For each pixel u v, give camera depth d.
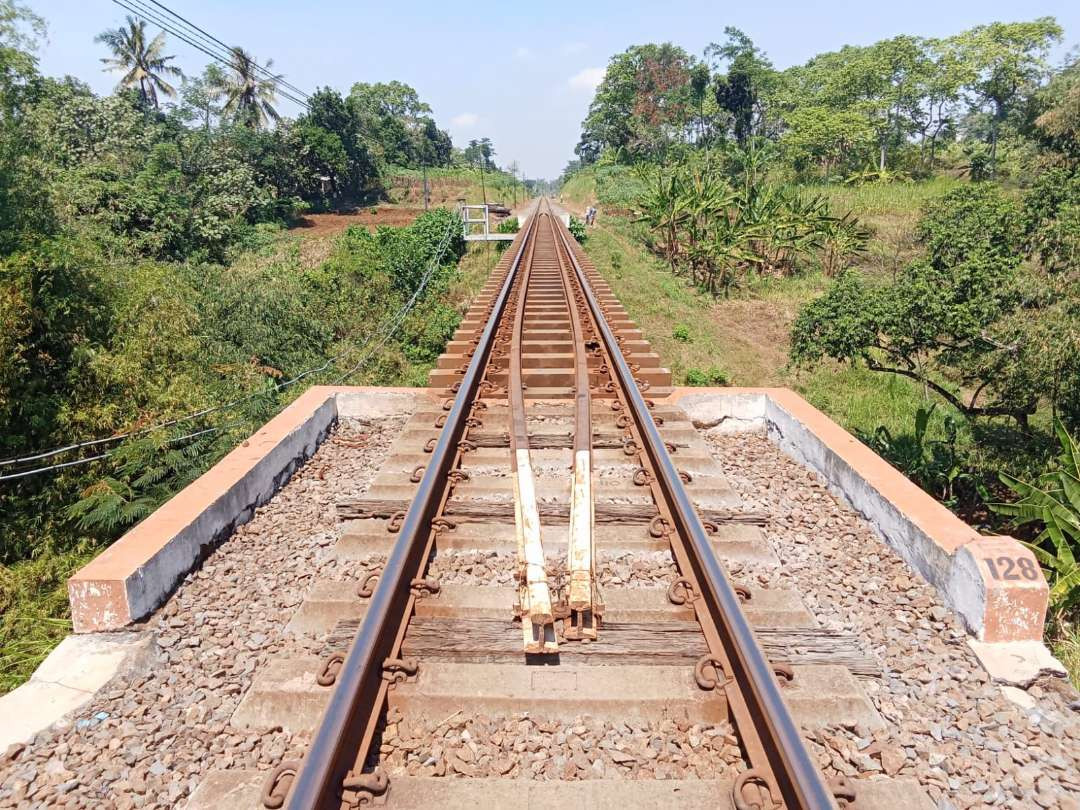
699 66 69.62
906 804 2.77
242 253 28.66
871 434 13.52
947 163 58.59
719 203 30.03
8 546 8.55
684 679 3.37
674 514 4.79
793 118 55.47
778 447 7.24
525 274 17.80
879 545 5.00
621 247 35.22
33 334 9.79
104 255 15.73
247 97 52.91
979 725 3.29
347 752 2.83
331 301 18.89
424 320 18.88
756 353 21.67
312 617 3.99
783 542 5.00
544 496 5.38
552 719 3.24
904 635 3.96
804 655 3.60
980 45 56.12
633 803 2.73
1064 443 6.89
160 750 3.14
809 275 31.19
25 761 3.10
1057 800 2.88
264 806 2.67
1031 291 9.70
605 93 82.56
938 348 10.85
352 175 58.00
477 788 2.80
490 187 79.56
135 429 9.77
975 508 10.07
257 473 5.73
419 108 100.88
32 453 9.31
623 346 9.62
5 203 11.61
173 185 33.06
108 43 52.75
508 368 8.61
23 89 13.26
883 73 58.16
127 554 4.19
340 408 7.95
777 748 2.68
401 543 4.05
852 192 44.62
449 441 5.75
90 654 3.77
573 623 3.75
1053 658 3.71
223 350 14.45
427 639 3.59
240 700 3.41
